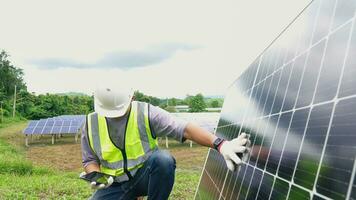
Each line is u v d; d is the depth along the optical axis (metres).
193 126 1.77
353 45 1.01
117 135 1.90
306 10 1.63
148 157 1.92
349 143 0.85
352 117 0.88
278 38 2.01
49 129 18.25
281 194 1.20
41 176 7.77
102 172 1.93
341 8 1.20
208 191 2.94
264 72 2.16
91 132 1.94
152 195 1.94
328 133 0.98
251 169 1.74
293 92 1.42
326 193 0.89
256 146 1.79
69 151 14.98
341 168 0.85
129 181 1.98
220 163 2.70
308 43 1.43
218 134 3.57
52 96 35.81
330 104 1.03
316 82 1.21
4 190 5.31
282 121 1.45
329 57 1.16
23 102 34.81
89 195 5.23
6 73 40.25
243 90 2.80
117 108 1.88
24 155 13.70
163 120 1.85
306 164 1.07
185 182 6.47
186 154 12.95
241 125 2.41
